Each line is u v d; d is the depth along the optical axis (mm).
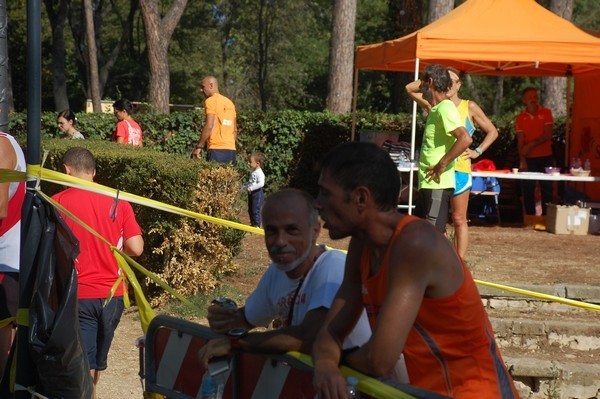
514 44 13820
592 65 15648
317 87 62938
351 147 3211
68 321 4527
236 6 59781
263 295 3797
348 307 3322
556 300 5840
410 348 3309
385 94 49500
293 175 19578
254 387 3580
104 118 19609
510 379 3457
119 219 6352
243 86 57094
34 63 4539
